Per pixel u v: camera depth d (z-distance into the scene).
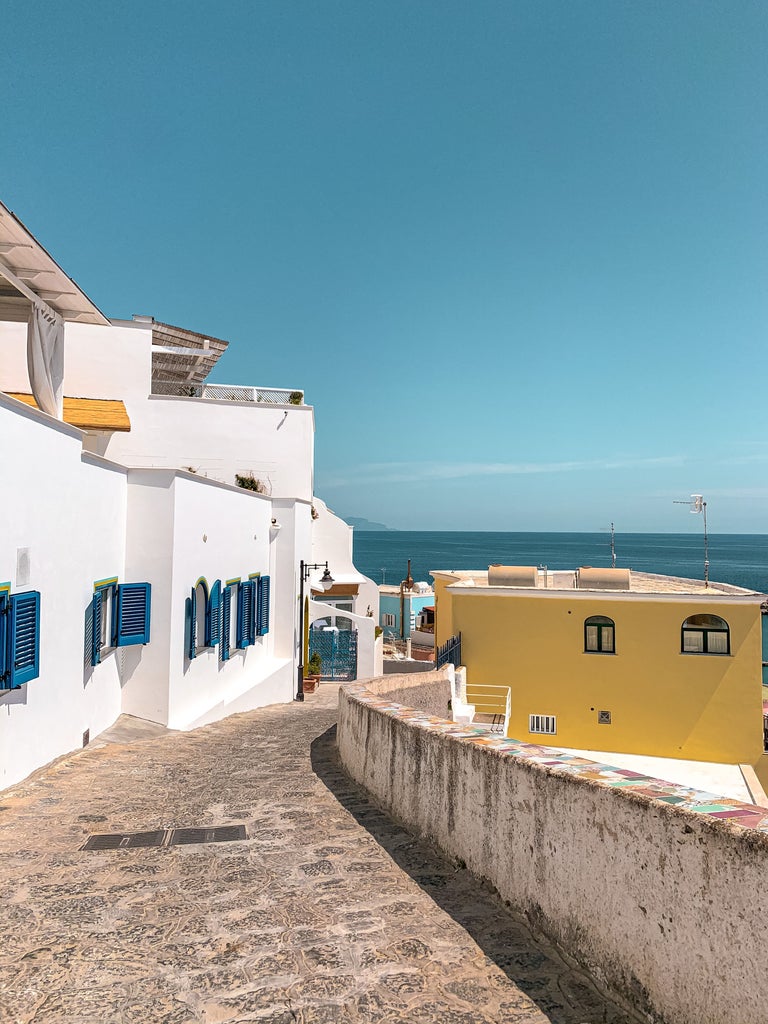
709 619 21.05
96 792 8.77
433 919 4.89
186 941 4.65
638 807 3.73
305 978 4.16
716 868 3.21
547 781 4.55
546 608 21.84
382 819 7.18
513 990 3.99
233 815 7.54
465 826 5.67
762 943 2.96
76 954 4.49
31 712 9.54
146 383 24.36
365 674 26.03
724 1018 3.12
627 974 3.76
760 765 20.53
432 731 6.36
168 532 13.74
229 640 17.55
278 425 25.42
